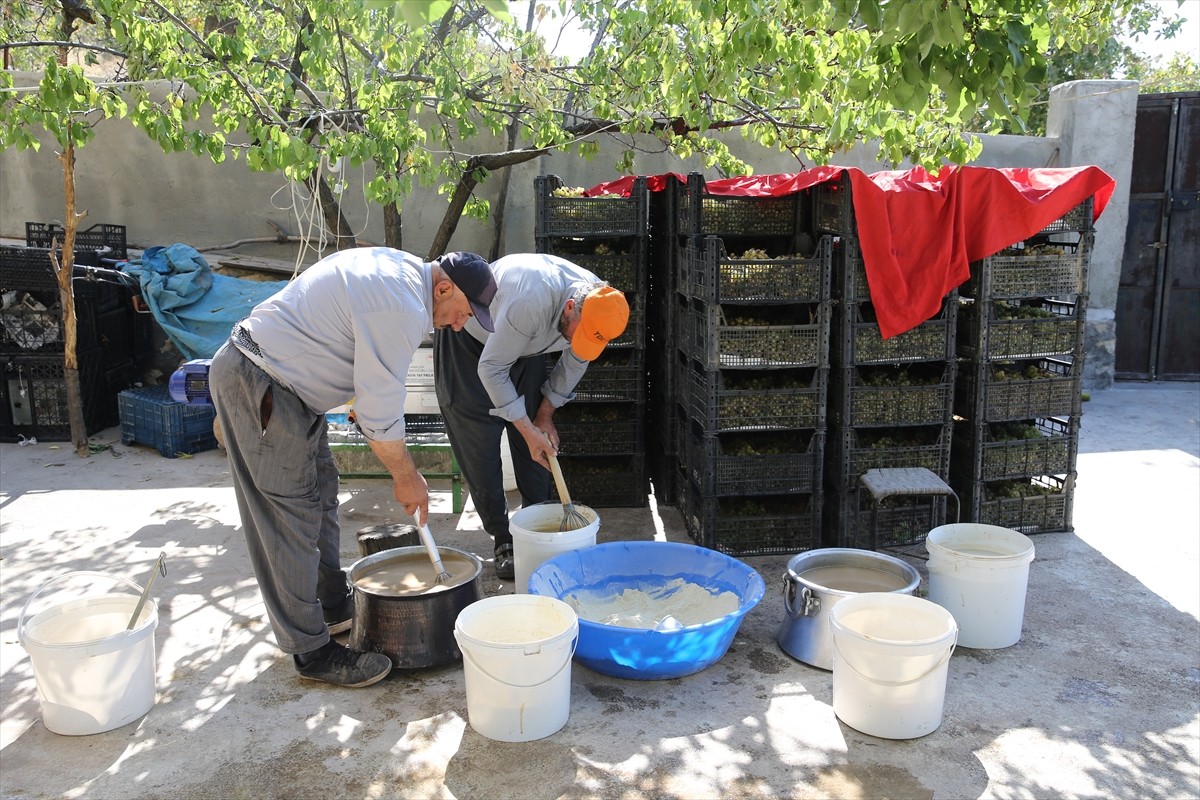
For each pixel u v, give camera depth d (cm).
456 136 741
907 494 415
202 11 633
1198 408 754
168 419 611
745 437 464
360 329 285
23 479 570
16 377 652
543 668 285
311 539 312
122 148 738
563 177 752
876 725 289
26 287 634
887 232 410
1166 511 506
